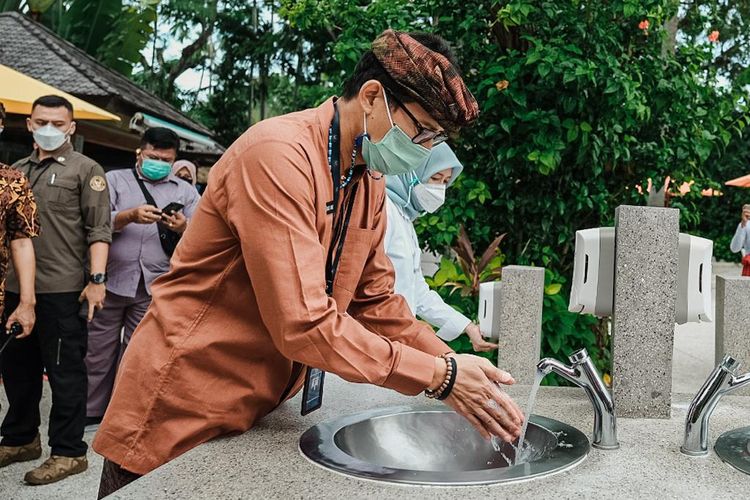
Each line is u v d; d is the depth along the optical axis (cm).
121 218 380
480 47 358
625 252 172
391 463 164
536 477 127
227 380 146
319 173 137
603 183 366
